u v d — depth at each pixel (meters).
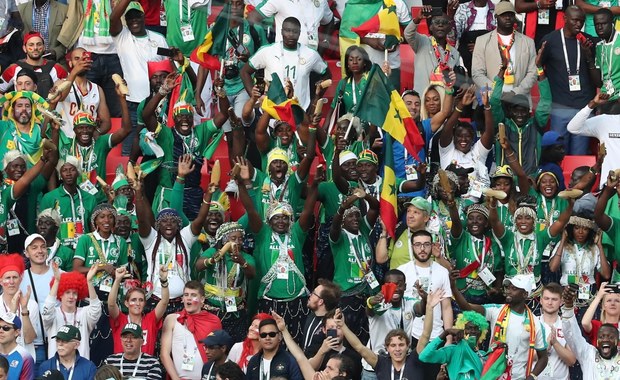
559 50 47.94
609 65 47.88
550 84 48.00
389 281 42.06
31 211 45.16
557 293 42.09
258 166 46.66
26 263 44.31
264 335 40.38
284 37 47.62
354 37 47.88
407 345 40.41
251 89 47.66
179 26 48.94
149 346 41.59
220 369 39.72
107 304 42.44
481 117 47.47
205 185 47.22
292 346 40.75
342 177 44.97
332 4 49.72
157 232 43.50
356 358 41.06
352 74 47.06
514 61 47.91
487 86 47.91
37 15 50.44
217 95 46.16
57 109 47.34
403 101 46.00
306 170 44.81
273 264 43.28
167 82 45.75
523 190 45.62
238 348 41.38
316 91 45.38
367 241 43.91
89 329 41.59
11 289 41.16
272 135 46.16
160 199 45.75
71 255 43.69
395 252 43.88
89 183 45.12
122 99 46.28
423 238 42.81
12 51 50.19
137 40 49.19
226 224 43.16
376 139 45.78
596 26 48.28
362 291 43.50
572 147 47.75
